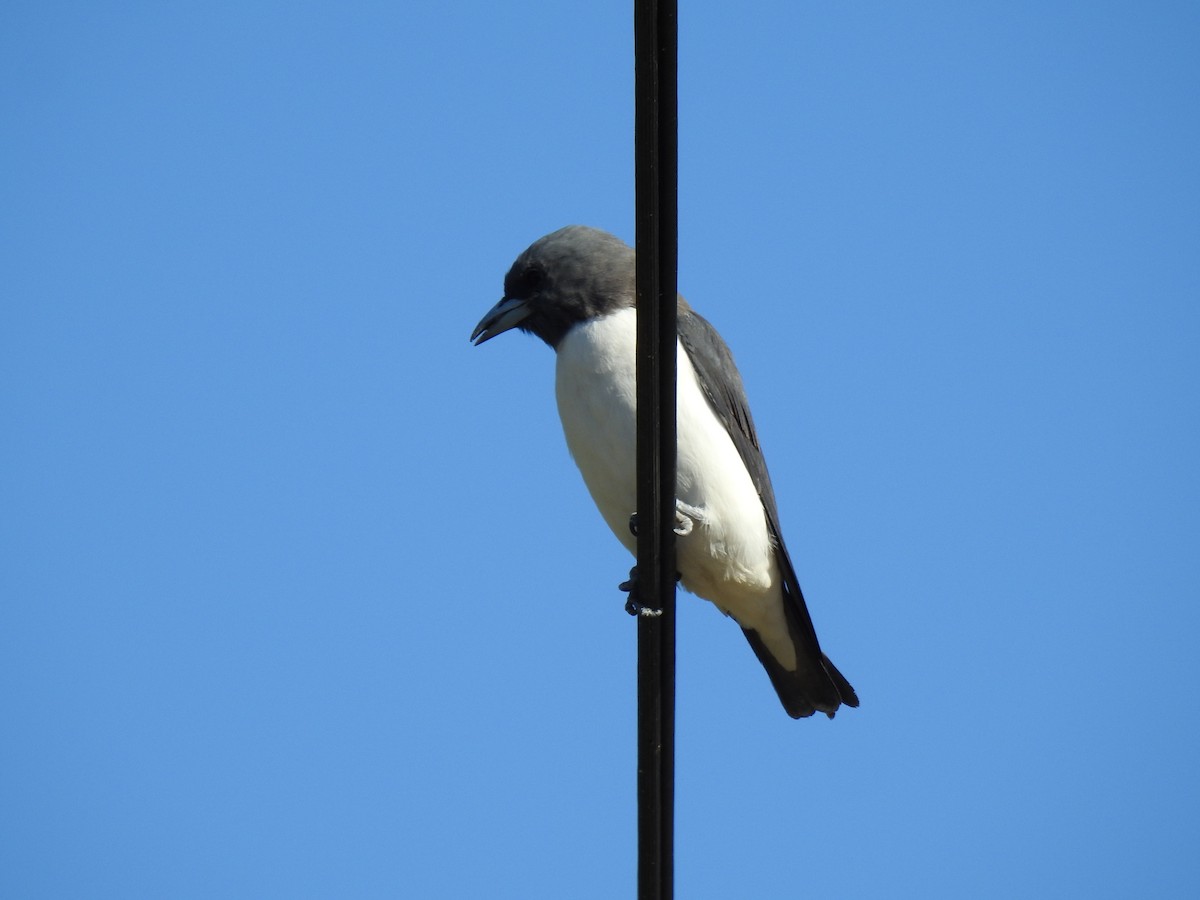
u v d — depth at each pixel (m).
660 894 8.39
